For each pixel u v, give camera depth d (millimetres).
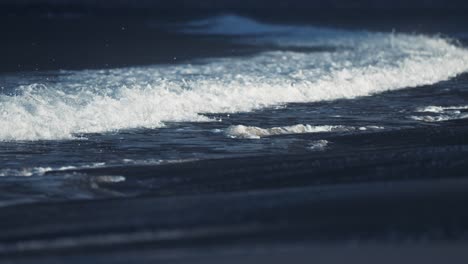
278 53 47656
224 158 21672
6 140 23703
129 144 23734
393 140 24219
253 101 31297
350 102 32375
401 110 30500
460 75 41031
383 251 12484
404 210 14773
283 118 28516
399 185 17219
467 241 12906
